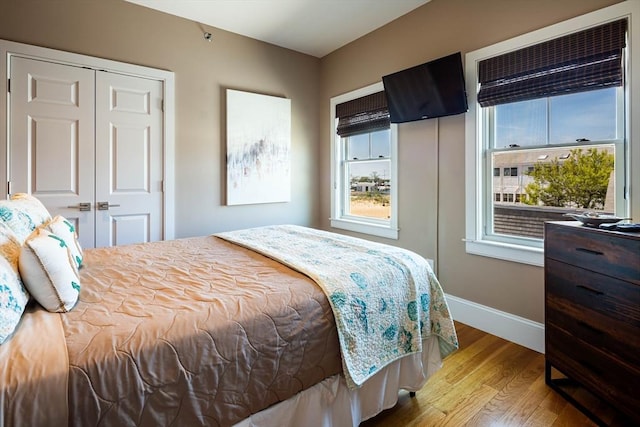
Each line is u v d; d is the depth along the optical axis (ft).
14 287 3.33
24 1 8.25
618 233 5.02
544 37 7.23
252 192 12.00
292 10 10.08
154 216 10.24
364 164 12.28
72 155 8.99
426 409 5.63
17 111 8.29
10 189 8.28
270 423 3.94
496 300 8.36
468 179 8.82
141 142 9.95
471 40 8.59
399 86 9.82
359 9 10.00
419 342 5.35
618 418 5.31
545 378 6.34
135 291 4.39
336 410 4.54
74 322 3.42
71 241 5.14
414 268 5.68
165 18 10.18
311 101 13.48
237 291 4.38
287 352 4.03
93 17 9.09
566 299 5.91
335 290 4.62
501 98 8.02
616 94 6.52
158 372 3.13
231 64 11.46
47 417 2.61
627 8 6.16
